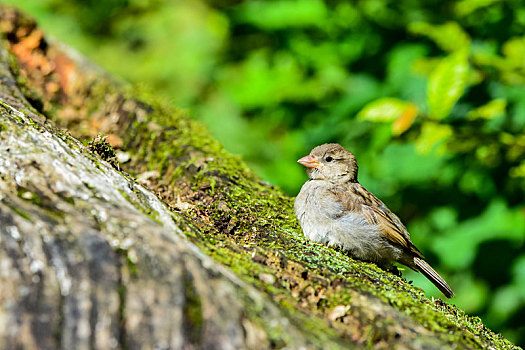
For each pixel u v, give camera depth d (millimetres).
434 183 11906
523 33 10961
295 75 13383
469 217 11820
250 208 8578
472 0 10812
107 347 4480
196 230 6617
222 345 4684
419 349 5383
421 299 6695
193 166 9477
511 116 10734
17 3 19344
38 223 4812
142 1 20422
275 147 15203
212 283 4973
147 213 5906
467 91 10812
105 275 4727
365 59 12680
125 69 19516
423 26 10141
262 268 6121
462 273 12102
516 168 10133
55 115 11148
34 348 4328
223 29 14672
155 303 4703
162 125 10578
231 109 16266
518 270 11500
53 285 4586
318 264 6809
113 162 7516
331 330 5453
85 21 20375
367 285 6383
